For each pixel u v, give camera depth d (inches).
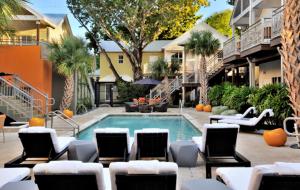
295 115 307.3
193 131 518.9
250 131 438.6
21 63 674.2
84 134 471.8
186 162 242.4
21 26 832.3
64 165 115.1
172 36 1368.1
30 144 238.2
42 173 114.9
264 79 753.0
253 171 116.6
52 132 233.9
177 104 1078.4
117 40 1152.2
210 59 1032.2
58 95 807.7
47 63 711.7
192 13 1141.1
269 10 733.9
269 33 538.0
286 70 309.9
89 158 249.9
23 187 124.0
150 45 1299.2
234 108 594.9
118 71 1286.9
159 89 1039.6
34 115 534.6
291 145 322.7
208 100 849.5
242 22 882.1
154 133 236.1
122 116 755.4
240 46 689.0
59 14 1010.7
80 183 117.5
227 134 237.3
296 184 114.3
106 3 1037.8
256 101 470.6
